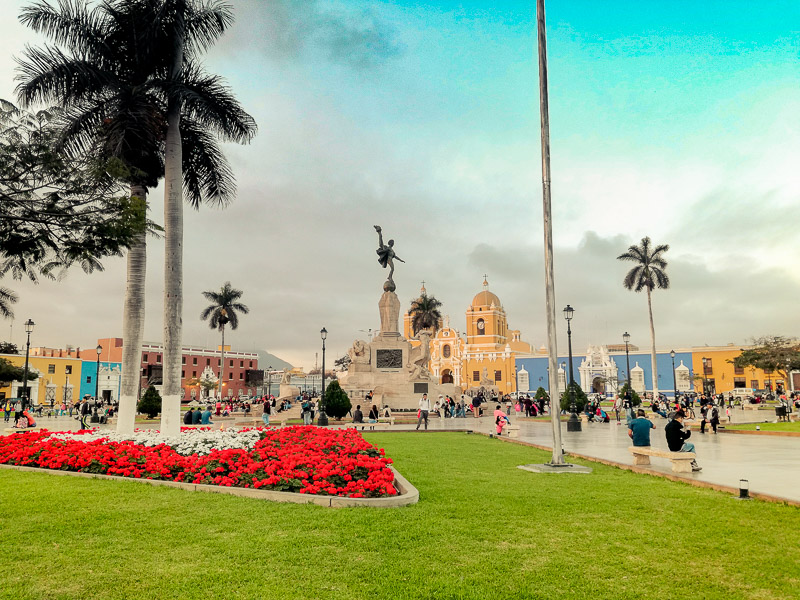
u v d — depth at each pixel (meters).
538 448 17.28
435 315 71.75
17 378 62.00
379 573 5.50
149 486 9.65
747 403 48.88
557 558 5.97
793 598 4.99
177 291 15.60
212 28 16.66
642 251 53.81
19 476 10.81
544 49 13.88
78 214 10.02
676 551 6.20
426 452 16.05
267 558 5.88
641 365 80.81
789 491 9.24
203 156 18.36
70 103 15.48
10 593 4.98
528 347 105.12
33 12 15.08
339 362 105.75
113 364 81.69
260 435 15.16
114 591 5.05
